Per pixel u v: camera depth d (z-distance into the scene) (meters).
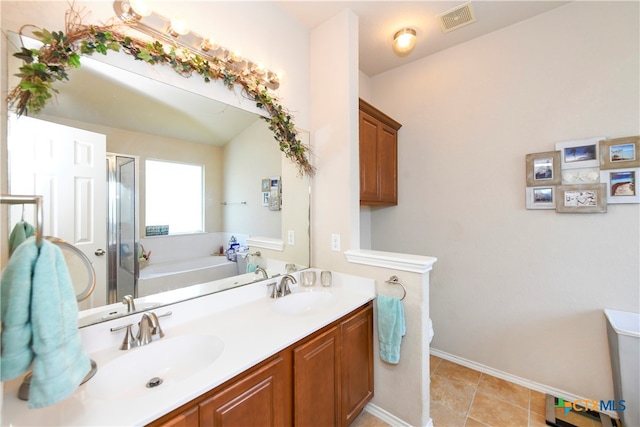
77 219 1.02
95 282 1.06
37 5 0.91
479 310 2.25
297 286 1.86
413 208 2.61
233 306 1.48
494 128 2.17
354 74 1.88
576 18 1.83
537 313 2.00
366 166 2.18
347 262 1.87
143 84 1.20
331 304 1.59
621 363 1.50
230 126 1.54
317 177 2.01
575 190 1.83
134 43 1.11
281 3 1.76
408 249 2.64
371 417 1.75
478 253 2.25
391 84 2.75
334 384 1.41
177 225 1.34
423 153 2.54
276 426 1.09
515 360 2.09
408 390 1.63
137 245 1.20
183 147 1.36
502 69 2.12
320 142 1.98
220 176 1.51
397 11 1.89
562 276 1.90
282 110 1.79
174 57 1.23
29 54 0.88
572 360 1.87
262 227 1.72
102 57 1.06
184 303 1.29
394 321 1.61
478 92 2.24
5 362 0.58
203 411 0.85
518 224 2.07
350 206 1.84
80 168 1.02
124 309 1.13
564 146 1.87
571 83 1.86
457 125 2.35
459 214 2.35
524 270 2.05
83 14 1.00
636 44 1.66
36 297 0.61
